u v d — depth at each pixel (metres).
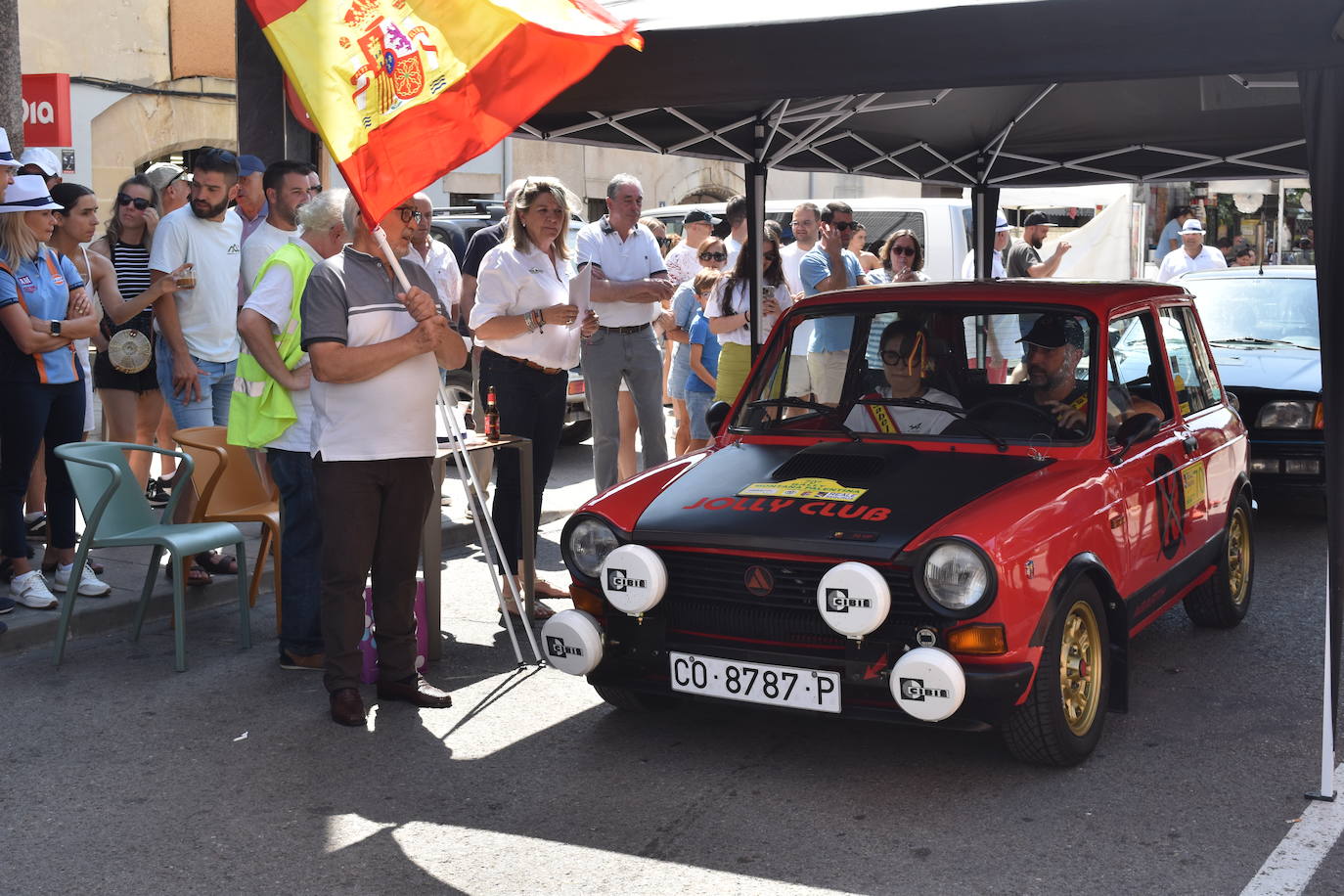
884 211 14.94
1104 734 5.20
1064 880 3.96
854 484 4.97
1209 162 10.09
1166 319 6.21
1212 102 7.50
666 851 4.19
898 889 3.91
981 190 10.52
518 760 4.97
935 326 5.59
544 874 4.04
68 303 6.71
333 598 5.35
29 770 4.88
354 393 5.26
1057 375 5.37
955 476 4.98
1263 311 10.38
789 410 5.75
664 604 4.86
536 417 6.85
